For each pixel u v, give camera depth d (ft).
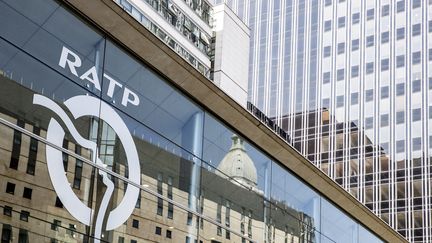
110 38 58.54
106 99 56.95
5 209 46.06
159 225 60.70
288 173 88.22
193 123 68.54
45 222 48.85
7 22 49.14
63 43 53.52
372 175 359.46
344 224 103.86
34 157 48.98
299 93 397.80
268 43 422.41
